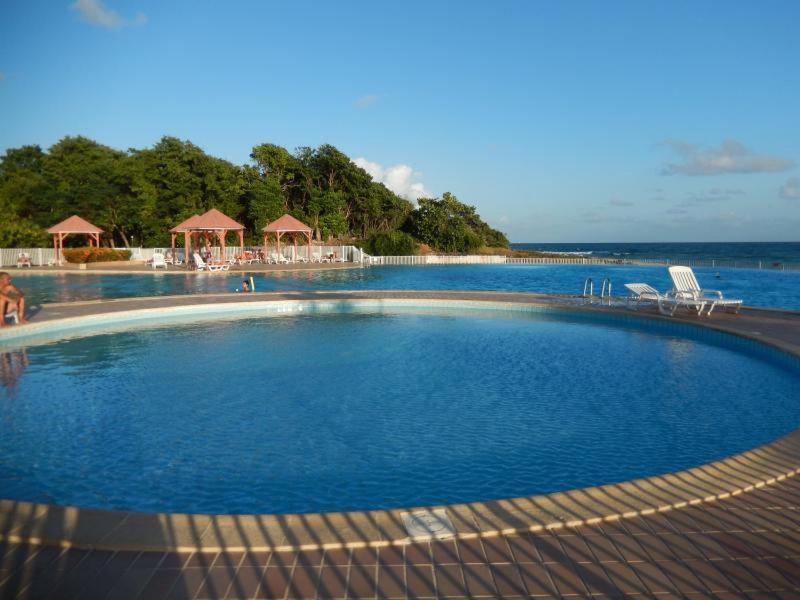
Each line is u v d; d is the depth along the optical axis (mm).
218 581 2656
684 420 6266
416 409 6652
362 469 4949
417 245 48438
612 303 15047
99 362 9055
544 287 25344
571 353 9836
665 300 13016
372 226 58656
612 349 10195
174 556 2869
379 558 2846
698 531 3115
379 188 56906
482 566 2775
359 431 5906
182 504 4301
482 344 10695
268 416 6379
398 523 3160
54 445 5484
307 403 6887
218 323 13102
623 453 5332
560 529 3141
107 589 2592
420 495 4469
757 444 5559
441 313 14914
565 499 3463
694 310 13367
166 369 8602
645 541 3010
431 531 3066
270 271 29219
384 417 6363
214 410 6594
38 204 41531
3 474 4832
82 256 32688
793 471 3930
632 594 2549
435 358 9453
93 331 11875
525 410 6633
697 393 7340
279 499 4391
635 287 14250
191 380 7953
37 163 51531
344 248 40094
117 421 6188
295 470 4922
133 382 7816
